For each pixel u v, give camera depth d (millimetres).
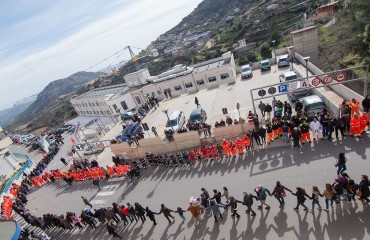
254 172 16016
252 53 75938
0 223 16141
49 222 19125
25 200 26000
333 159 14406
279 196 12406
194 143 22078
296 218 11977
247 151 18406
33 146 55031
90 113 59031
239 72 38812
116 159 23219
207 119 26906
